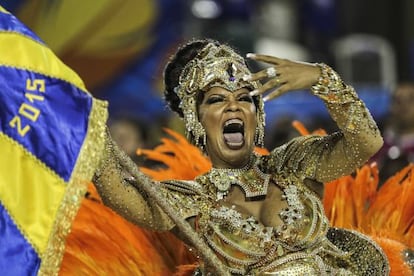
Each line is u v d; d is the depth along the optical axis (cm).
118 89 1939
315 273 782
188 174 949
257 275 779
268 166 823
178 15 2008
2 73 728
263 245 780
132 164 747
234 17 2294
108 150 759
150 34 1948
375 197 979
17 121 726
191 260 912
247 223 785
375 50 2589
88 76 1905
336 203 959
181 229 757
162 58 1952
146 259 892
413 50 2614
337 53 2630
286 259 781
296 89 775
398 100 1412
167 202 755
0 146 722
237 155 804
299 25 2809
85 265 861
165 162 959
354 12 2780
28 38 743
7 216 715
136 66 1945
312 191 820
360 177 976
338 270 804
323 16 2784
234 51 824
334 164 805
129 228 894
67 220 724
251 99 811
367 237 848
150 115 1939
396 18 2775
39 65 737
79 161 729
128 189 778
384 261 834
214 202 801
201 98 813
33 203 721
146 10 1934
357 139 785
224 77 800
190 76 815
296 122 1005
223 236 783
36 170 725
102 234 878
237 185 808
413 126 1400
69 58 1881
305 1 2794
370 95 2145
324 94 774
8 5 1844
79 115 736
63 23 1866
